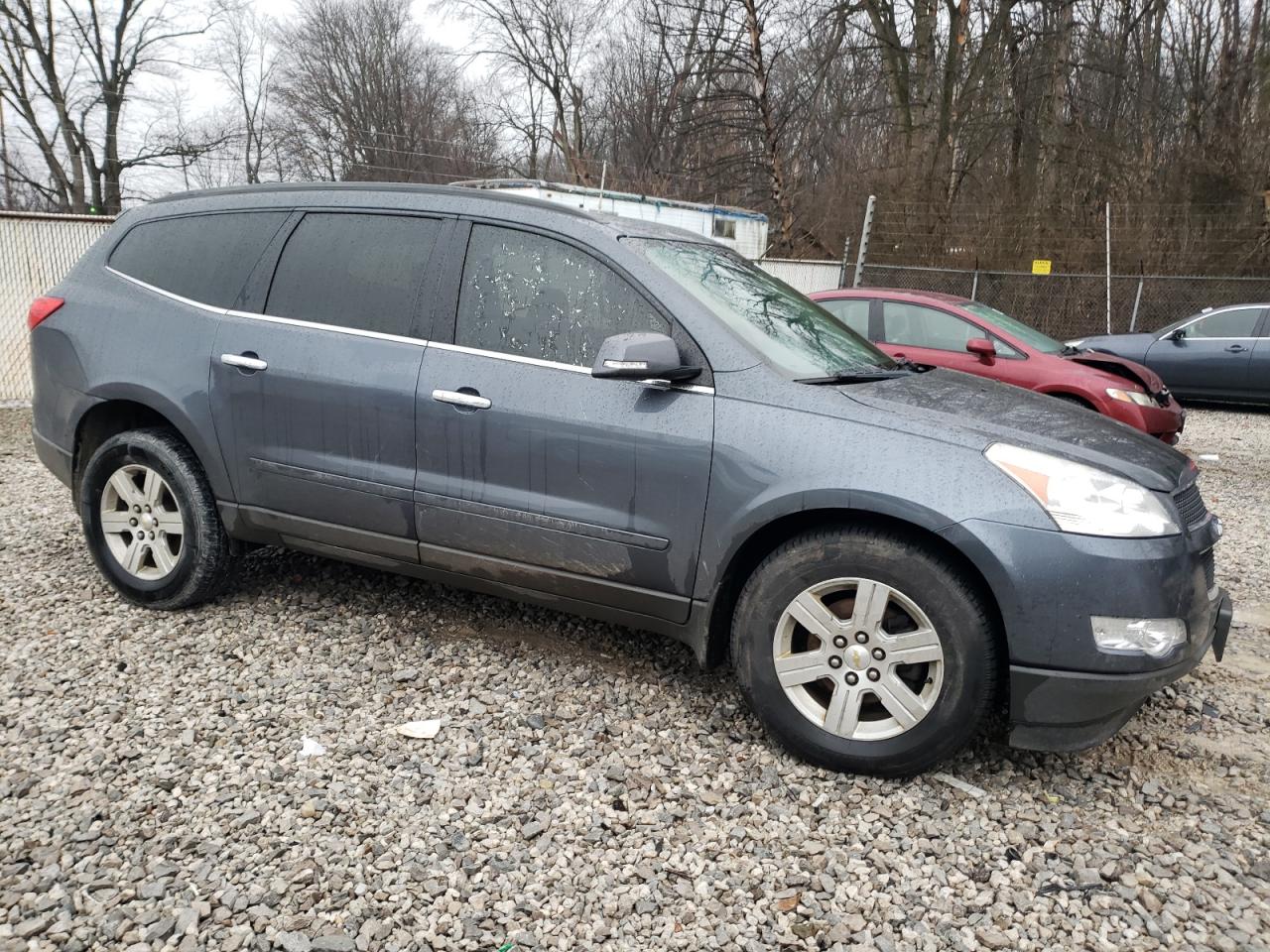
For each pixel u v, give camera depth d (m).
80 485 4.18
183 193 4.20
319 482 3.62
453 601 4.28
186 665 3.53
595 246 3.31
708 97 22.66
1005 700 2.93
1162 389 8.60
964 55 21.62
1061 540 2.63
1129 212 17.86
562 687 3.48
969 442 2.81
